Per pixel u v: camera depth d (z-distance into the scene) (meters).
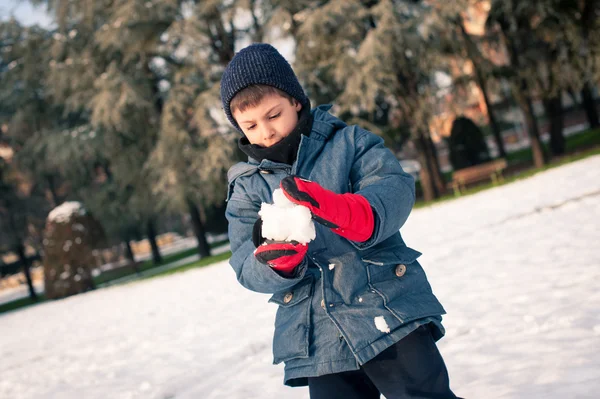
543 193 11.72
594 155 17.47
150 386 4.77
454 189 22.27
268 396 3.73
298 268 1.55
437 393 1.62
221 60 22.75
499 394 2.77
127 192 28.69
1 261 36.69
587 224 7.21
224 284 11.70
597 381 2.58
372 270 1.67
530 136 20.72
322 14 19.34
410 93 20.56
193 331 7.11
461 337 3.95
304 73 20.30
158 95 24.83
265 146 1.77
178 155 22.22
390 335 1.61
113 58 25.14
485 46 21.12
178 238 59.78
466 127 25.36
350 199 1.43
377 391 1.82
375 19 20.06
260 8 21.56
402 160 32.72
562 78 19.67
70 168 26.80
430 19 18.23
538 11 18.77
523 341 3.53
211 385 4.41
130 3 22.00
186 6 22.84
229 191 1.88
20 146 30.34
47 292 24.02
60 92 24.70
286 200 1.37
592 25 19.12
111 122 23.09
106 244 25.36
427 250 8.40
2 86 27.80
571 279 4.80
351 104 19.66
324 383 1.72
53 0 24.45
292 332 1.70
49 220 24.47
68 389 5.56
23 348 9.87
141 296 14.20
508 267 5.98
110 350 7.33
